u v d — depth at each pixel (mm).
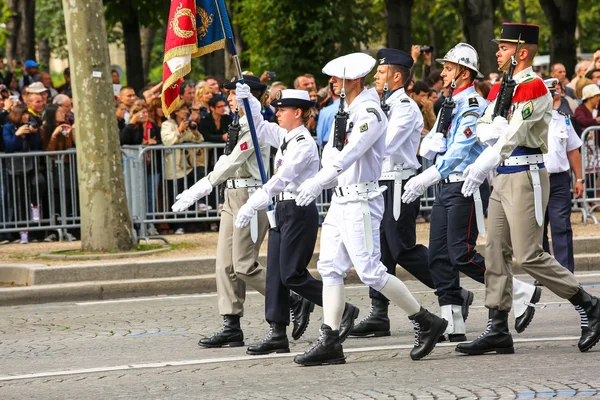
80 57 24578
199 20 16953
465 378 12883
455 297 15719
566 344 15094
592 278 22594
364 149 13445
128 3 44688
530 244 14148
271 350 15391
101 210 24609
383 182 16562
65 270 22562
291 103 14617
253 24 53281
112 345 16688
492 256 14414
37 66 34688
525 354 14367
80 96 24562
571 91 32281
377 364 14102
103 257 24062
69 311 20453
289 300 15445
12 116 26969
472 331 16734
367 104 13680
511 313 18266
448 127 15195
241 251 15930
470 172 13742
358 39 53125
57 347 16672
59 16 72250
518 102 13852
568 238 20719
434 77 29844
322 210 28266
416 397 11938
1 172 26812
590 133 28688
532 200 14133
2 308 21281
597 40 83688
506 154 13680
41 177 27109
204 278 22766
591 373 12875
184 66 16797
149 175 27109
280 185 14562
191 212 27422
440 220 15664
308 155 14609
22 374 14555
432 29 73750
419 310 14188
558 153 20469
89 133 24562
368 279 13758
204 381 13508
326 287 14172
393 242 16547
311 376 13477
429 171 14867
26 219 27062
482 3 42281
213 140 27688
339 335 14430
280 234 15156
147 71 73312
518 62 14172
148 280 22500
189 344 16547
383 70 16312
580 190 22344
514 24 14070
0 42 56594
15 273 23047
